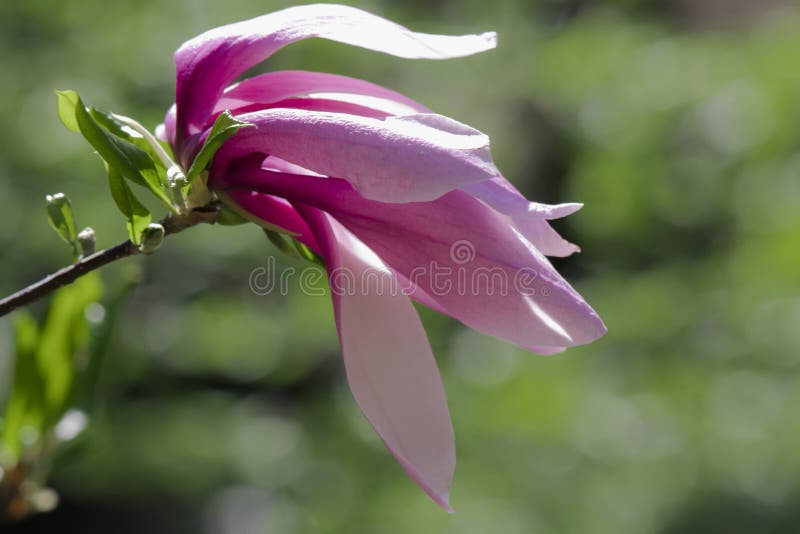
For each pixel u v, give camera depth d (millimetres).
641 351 1801
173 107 641
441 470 607
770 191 1837
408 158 578
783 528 1534
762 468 1584
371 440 2045
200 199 615
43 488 726
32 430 721
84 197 1849
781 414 1608
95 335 725
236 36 624
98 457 2031
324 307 1990
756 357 1684
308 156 590
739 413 1643
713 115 1911
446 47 610
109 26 1990
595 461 1665
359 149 583
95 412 728
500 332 600
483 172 576
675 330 1791
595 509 1616
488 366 1885
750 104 1881
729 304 1759
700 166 1930
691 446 1627
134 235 612
